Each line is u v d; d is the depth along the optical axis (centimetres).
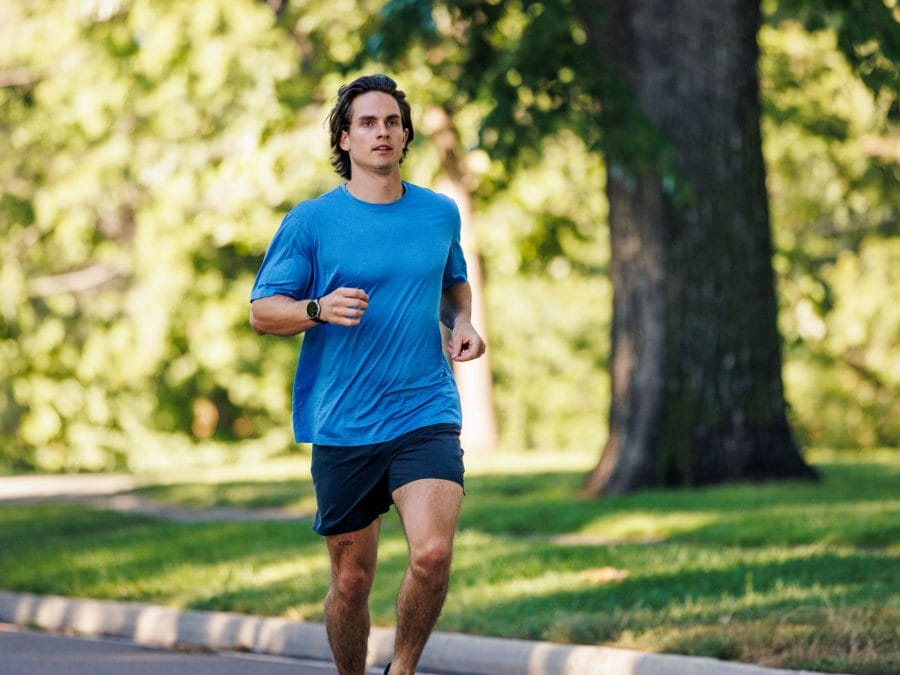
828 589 1295
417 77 3116
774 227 4641
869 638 1082
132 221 4538
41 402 4850
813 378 5031
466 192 3697
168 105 3397
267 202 3700
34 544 2105
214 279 4697
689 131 2355
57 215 4159
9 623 1584
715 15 2355
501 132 2197
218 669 1230
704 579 1383
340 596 900
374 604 1370
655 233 2359
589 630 1183
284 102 3300
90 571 1733
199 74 3334
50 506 2745
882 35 2225
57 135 3800
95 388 4928
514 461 3509
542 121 2184
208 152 3491
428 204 887
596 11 2281
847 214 4441
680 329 2358
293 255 870
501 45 2433
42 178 4050
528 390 5025
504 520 2056
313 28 3181
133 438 5078
